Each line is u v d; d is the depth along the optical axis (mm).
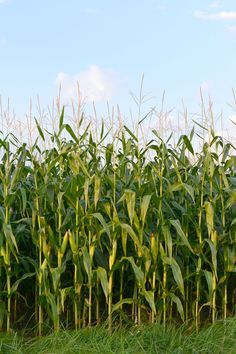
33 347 7848
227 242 8586
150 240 8453
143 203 8180
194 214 8617
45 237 8320
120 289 8641
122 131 8766
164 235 8273
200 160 8781
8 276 8312
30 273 8453
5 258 8266
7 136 8883
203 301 9148
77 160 8320
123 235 8297
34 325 8727
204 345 7832
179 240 8758
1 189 8555
